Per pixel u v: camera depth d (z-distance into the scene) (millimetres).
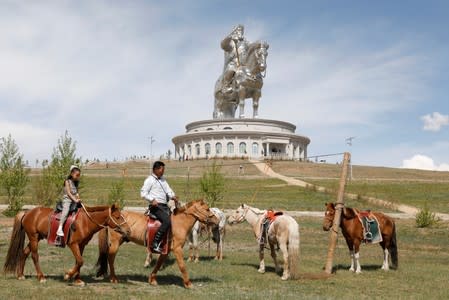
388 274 15758
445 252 23734
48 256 18156
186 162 94000
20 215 13266
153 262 17297
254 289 12844
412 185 63688
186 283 12766
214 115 115062
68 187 12844
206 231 21359
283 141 105375
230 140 103438
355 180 69375
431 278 15156
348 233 16141
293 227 14477
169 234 12828
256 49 107625
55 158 34188
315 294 12438
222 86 111750
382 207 46281
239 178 69938
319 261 18797
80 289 11992
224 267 16609
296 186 60969
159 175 13125
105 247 13477
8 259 13109
